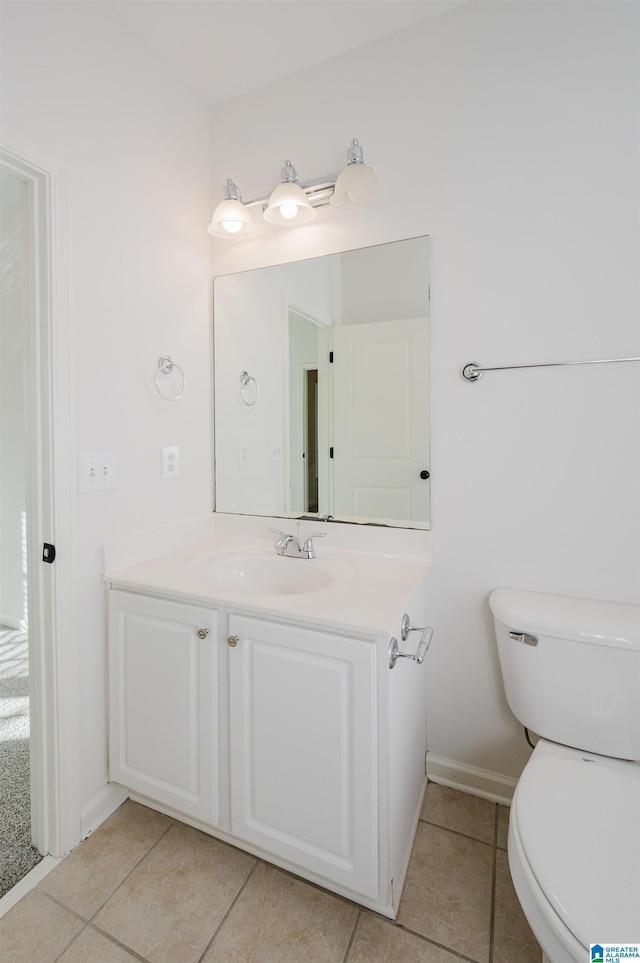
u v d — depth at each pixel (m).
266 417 1.70
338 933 1.05
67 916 1.09
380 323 1.49
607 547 1.25
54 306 1.17
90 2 1.25
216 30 1.39
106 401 1.33
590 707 1.12
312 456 1.62
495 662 1.40
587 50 1.19
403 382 1.47
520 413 1.31
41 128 1.13
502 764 1.42
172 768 1.26
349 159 1.35
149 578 1.32
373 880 1.02
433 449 1.43
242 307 1.72
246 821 1.17
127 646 1.31
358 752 1.00
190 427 1.69
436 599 1.46
